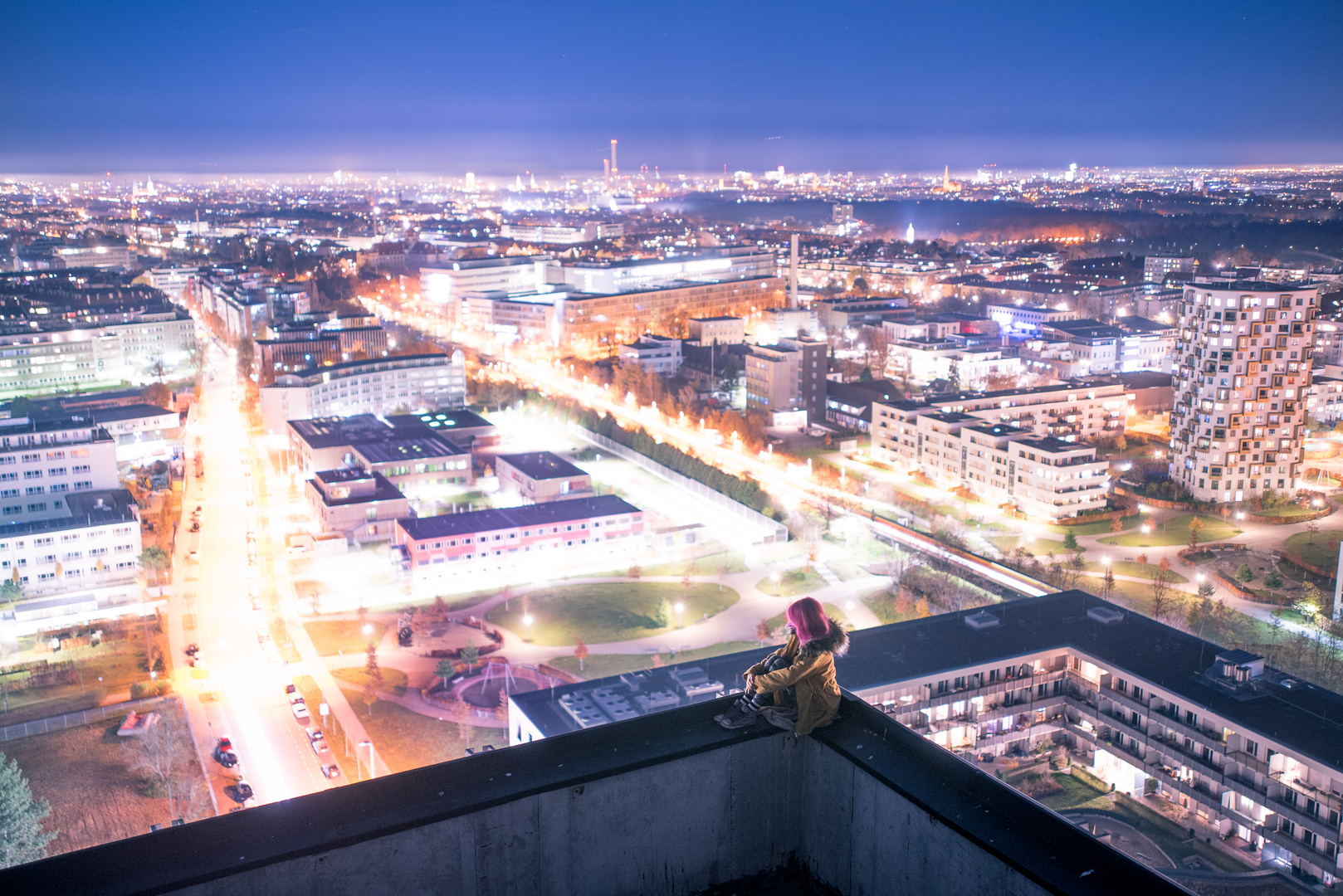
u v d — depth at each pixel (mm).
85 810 112500
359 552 192625
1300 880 88125
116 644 154625
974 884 17031
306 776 120062
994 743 106875
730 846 20375
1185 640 111375
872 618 160750
